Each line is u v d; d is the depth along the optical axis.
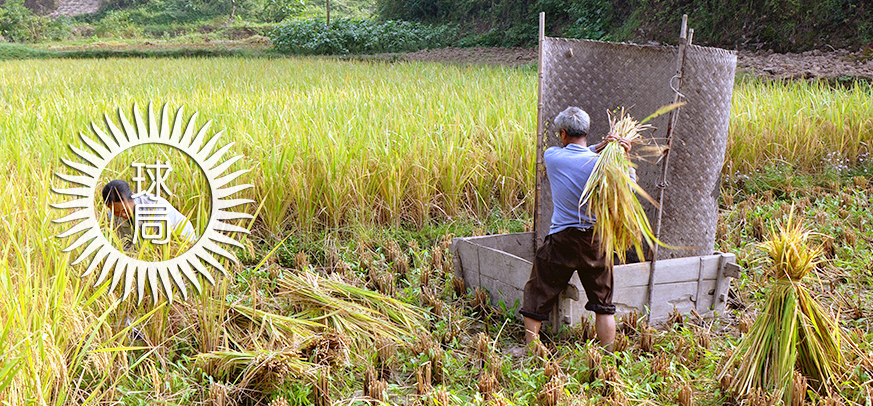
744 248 5.14
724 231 5.50
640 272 3.95
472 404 3.01
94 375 3.17
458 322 3.97
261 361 3.27
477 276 4.45
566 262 3.53
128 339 3.48
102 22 42.88
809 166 7.48
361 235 5.40
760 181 6.96
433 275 4.90
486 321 4.05
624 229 3.49
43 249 3.11
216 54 29.81
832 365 3.15
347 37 29.67
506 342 3.93
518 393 3.15
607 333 3.61
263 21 46.38
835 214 5.79
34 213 3.63
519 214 6.27
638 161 4.41
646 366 3.39
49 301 2.90
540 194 4.52
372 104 8.35
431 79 12.75
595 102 4.50
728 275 4.08
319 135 6.25
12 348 2.50
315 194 5.64
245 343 3.67
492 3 28.88
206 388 3.23
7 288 2.74
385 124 6.94
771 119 7.92
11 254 3.31
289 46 30.08
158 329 3.48
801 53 15.76
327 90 10.77
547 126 4.54
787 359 3.05
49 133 6.02
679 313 4.04
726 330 3.99
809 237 5.11
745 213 5.89
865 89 11.07
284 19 43.72
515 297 4.13
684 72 3.88
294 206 5.62
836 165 7.10
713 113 4.06
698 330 3.83
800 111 8.11
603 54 4.40
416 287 4.63
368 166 5.93
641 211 3.41
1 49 30.34
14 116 7.13
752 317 4.09
